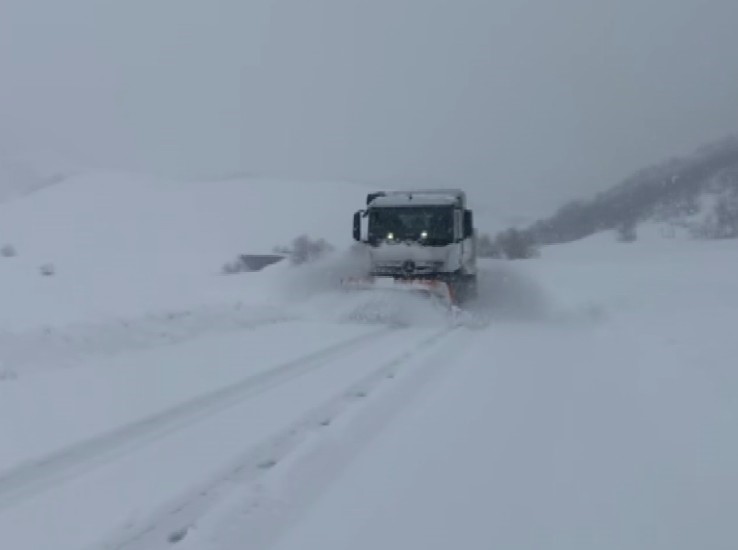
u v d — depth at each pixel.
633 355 11.27
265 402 7.47
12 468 5.25
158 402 7.37
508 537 4.43
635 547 4.34
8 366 8.77
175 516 4.48
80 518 4.42
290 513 4.66
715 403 7.64
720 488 5.29
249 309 16.14
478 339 13.84
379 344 12.39
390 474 5.46
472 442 6.32
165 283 33.78
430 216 19.12
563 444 6.30
